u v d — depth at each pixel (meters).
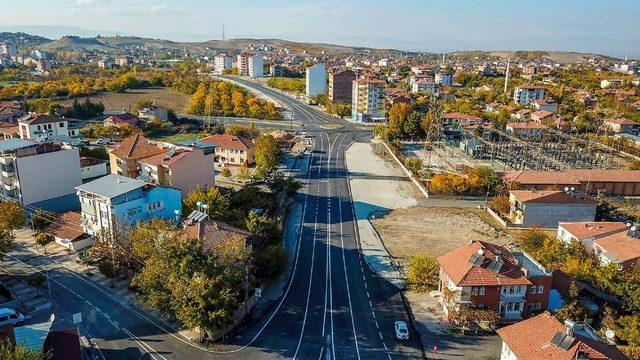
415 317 68.62
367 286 77.81
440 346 61.84
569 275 74.94
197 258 60.66
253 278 69.00
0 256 74.75
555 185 122.88
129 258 72.56
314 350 60.09
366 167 155.12
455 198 122.00
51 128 149.38
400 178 143.25
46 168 101.06
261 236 77.94
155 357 57.38
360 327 65.81
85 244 86.00
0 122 162.50
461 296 65.44
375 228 103.94
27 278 74.94
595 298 70.75
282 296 73.88
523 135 194.12
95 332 61.72
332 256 89.06
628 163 165.25
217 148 150.75
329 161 161.62
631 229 82.75
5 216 85.19
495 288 65.62
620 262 76.12
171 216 89.75
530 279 66.38
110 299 69.62
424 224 106.44
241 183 129.62
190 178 107.38
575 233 88.75
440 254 90.62
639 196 131.12
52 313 65.38
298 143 185.50
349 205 118.44
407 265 84.69
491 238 98.69
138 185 84.25
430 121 192.00
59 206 104.56
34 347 48.31
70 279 75.00
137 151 111.12
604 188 130.00
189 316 57.75
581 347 48.72
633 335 60.06
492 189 123.19
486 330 65.12
